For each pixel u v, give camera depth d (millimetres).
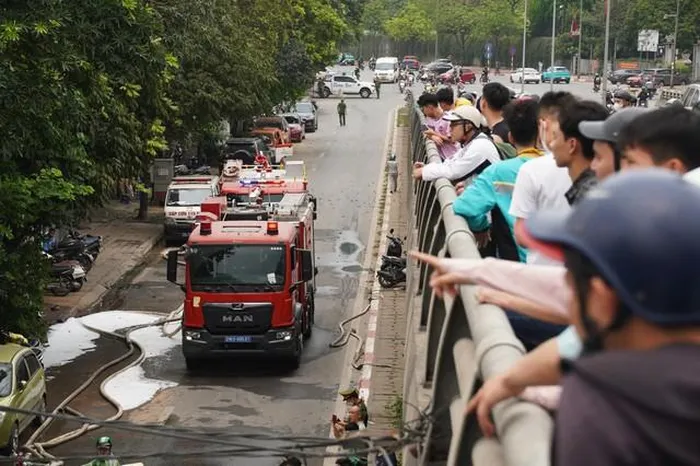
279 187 37094
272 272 30094
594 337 2402
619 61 110375
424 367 8109
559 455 2297
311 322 34719
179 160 65188
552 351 3189
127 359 31484
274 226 30391
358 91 116188
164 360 31234
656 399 2174
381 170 67000
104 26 27547
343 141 81438
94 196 30406
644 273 2248
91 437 24578
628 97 17031
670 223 2252
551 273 4129
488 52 121500
